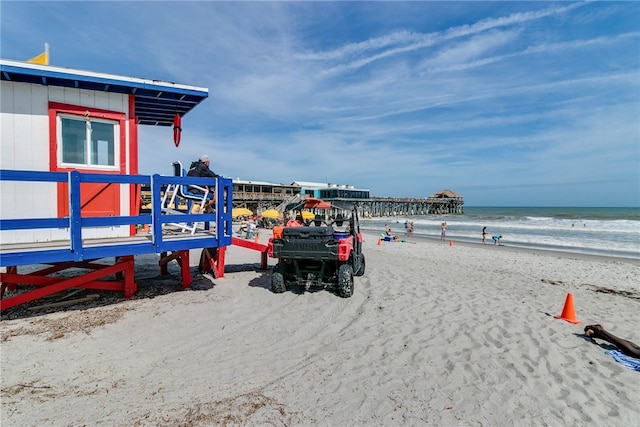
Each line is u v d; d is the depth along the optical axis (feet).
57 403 10.85
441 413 10.96
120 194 22.59
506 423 10.55
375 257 47.60
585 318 21.81
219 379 12.71
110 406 10.77
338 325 18.71
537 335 17.88
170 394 11.58
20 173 15.14
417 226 152.35
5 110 19.27
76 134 21.40
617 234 108.47
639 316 23.07
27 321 17.78
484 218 210.59
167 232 25.39
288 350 15.46
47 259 15.96
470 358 14.89
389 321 19.40
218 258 29.09
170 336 16.62
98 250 17.40
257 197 192.24
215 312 20.24
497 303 23.77
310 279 24.53
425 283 28.84
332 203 30.19
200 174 24.68
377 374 13.37
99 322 17.90
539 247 78.74
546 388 12.65
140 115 30.22
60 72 19.75
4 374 12.51
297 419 10.45
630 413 11.30
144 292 23.89
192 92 24.63
